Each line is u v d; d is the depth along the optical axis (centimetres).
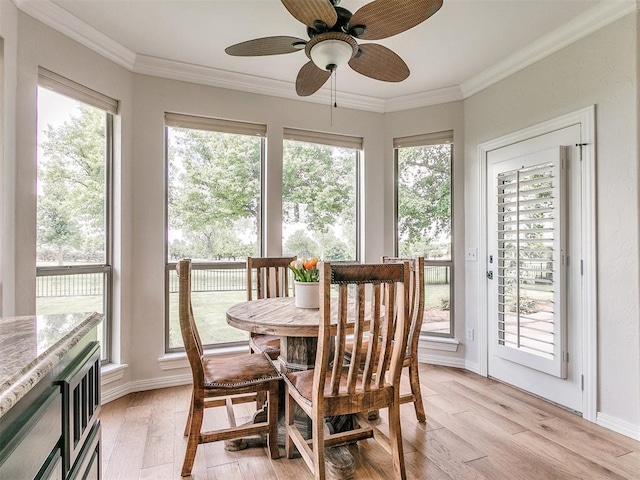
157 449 193
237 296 314
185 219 298
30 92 209
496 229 289
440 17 223
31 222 210
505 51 265
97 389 123
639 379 201
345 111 346
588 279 225
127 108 269
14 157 200
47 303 230
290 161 334
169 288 293
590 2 210
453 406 244
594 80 223
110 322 265
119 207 264
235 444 190
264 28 236
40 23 214
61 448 89
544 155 250
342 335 147
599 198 221
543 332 250
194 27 235
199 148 303
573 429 213
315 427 149
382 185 358
